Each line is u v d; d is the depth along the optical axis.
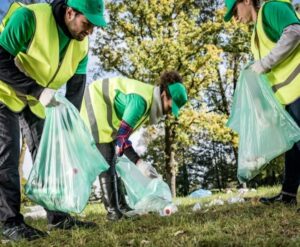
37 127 3.49
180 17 17.08
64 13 3.24
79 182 3.16
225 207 4.49
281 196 4.05
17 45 3.06
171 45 16.03
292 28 3.52
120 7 17.08
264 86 3.70
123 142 4.29
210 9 19.17
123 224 3.66
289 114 3.73
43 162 3.19
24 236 3.13
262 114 3.67
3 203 3.15
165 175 18.36
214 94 21.33
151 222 3.75
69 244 3.01
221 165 30.52
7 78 3.08
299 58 3.66
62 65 3.36
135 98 4.33
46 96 3.11
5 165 3.14
